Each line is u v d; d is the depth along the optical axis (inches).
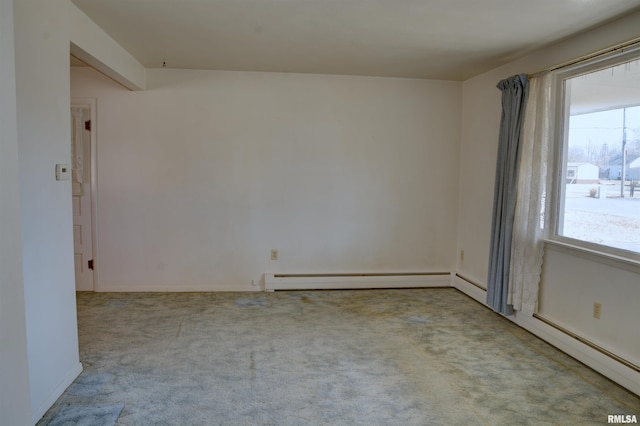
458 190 189.0
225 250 178.5
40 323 85.1
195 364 109.3
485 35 120.4
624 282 102.7
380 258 187.3
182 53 145.6
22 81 78.9
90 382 98.8
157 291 176.2
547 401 94.0
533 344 125.2
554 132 126.4
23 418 62.2
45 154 86.9
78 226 171.8
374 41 129.1
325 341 125.7
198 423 83.7
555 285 125.9
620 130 106.3
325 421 85.1
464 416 87.7
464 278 179.9
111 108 168.9
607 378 104.6
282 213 180.2
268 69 169.5
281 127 177.0
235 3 100.0
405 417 87.0
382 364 111.0
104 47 122.9
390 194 185.3
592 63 112.9
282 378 102.6
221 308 155.2
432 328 137.6
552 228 128.7
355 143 181.3
